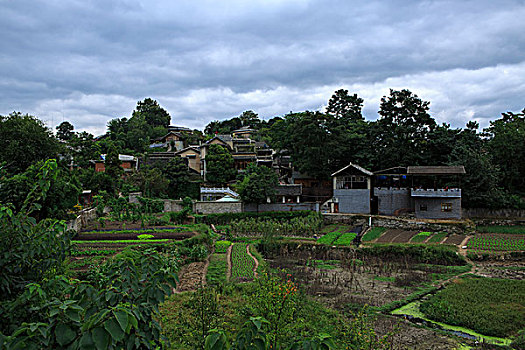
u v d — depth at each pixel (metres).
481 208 48.69
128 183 54.94
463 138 53.97
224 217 48.44
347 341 12.58
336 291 22.83
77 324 4.47
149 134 95.06
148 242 29.92
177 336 12.62
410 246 32.88
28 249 5.50
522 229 42.72
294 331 13.09
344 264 30.22
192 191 59.59
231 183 62.56
